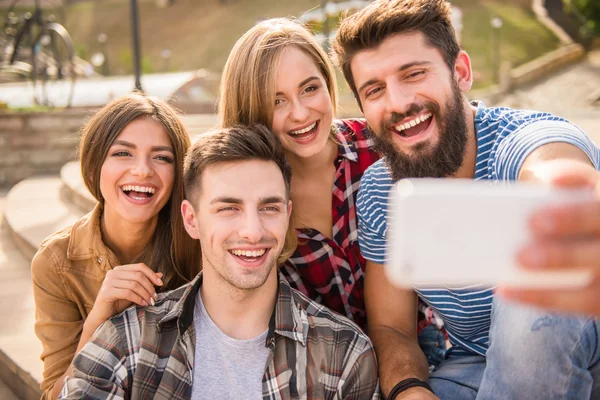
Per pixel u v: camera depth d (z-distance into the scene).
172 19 29.75
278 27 2.62
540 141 1.77
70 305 2.61
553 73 21.34
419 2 2.03
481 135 2.08
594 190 0.87
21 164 9.52
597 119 11.47
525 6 27.12
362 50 2.06
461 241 0.76
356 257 2.66
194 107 13.66
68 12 31.36
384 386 2.14
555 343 1.67
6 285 4.52
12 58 11.75
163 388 2.03
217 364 2.08
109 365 2.04
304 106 2.56
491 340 1.83
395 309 2.43
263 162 2.10
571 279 0.76
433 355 2.77
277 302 2.12
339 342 2.11
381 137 2.14
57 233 2.72
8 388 3.33
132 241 2.64
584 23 25.14
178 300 2.16
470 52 23.64
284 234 2.12
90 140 2.54
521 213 0.76
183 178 2.42
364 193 2.42
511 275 0.76
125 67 23.91
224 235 2.05
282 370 2.06
